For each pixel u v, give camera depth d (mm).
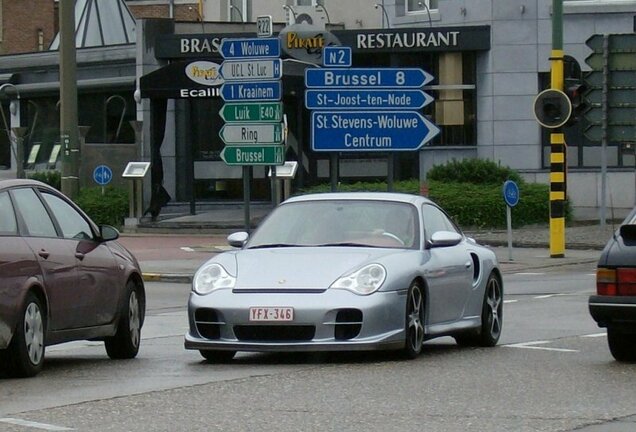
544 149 48312
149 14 70438
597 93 35500
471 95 48844
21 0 77188
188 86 45938
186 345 15195
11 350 13992
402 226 16266
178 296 27172
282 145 31000
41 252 14531
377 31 48625
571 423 11023
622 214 47656
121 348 16359
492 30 48188
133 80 52875
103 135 54688
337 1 56281
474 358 15766
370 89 30375
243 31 53375
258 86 31016
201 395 12586
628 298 14617
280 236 16312
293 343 14711
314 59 44531
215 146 51438
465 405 11961
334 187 31250
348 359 15578
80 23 58938
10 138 57844
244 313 14812
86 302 15367
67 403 12172
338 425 10898
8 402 12336
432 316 15953
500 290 17969
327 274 15031
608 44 35312
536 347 17109
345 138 30359
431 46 48375
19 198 14648
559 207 35250
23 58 58125
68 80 36875
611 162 47938
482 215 43781
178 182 51500
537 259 35125
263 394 12633
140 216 46875
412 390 12898
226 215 48438
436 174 46281
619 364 15125
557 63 34656
